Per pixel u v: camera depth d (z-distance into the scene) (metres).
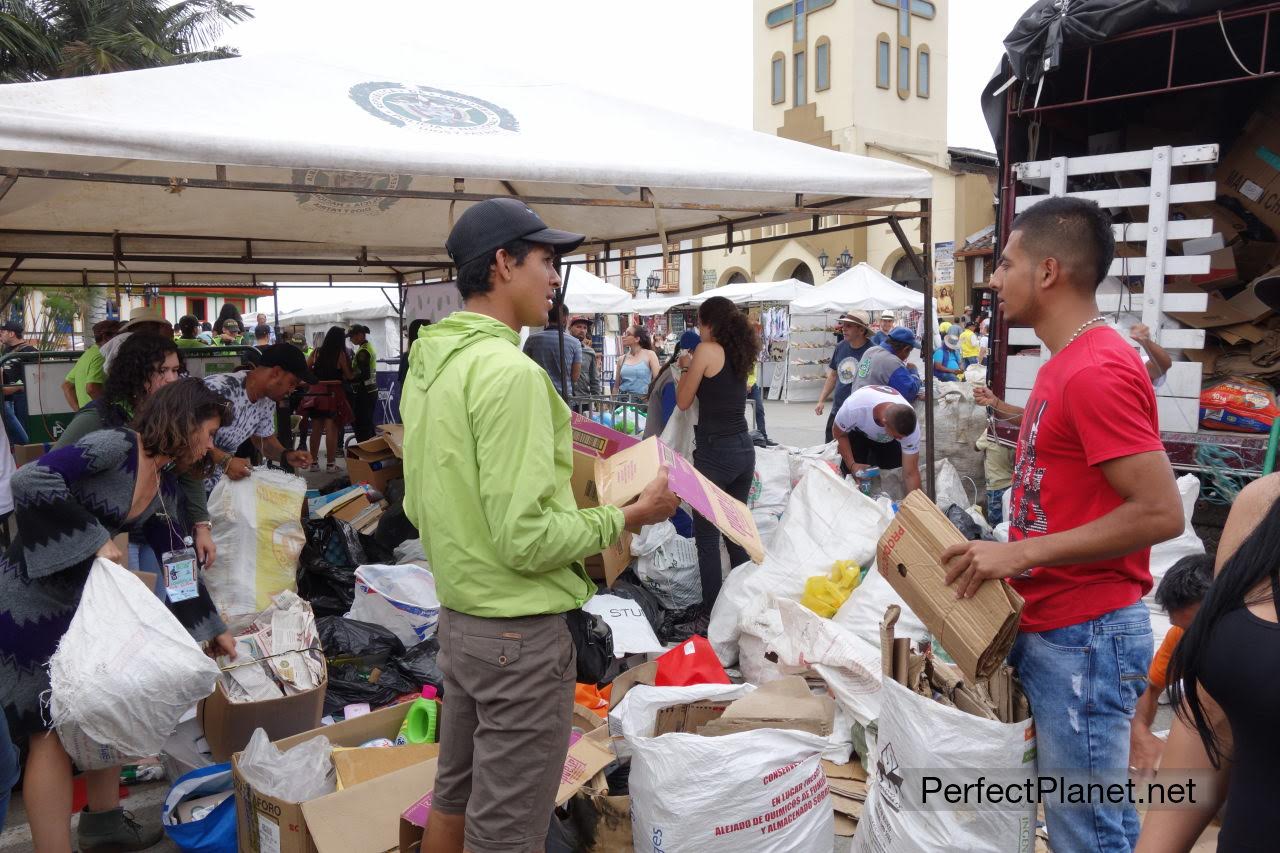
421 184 5.45
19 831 2.94
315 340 17.81
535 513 1.83
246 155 3.15
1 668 2.36
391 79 4.18
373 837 2.38
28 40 21.81
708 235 6.62
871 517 4.25
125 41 23.05
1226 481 4.93
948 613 1.98
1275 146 5.81
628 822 2.56
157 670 2.35
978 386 5.28
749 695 2.90
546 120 4.29
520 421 1.84
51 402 7.63
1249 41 5.50
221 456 4.28
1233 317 5.69
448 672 2.01
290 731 3.16
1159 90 4.95
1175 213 5.91
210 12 26.02
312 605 4.43
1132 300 5.23
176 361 3.41
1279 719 1.19
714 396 4.54
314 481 9.31
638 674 3.33
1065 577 1.98
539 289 2.06
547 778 1.98
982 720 2.02
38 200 5.25
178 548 3.11
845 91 27.86
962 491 6.12
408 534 5.38
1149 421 1.85
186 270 9.73
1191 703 1.37
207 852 2.64
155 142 2.99
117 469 2.54
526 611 1.90
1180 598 2.58
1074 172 5.32
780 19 29.59
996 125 5.74
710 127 4.73
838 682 3.30
